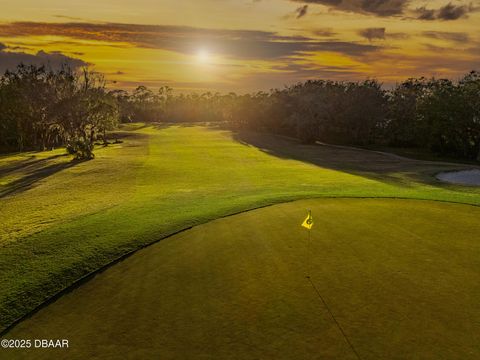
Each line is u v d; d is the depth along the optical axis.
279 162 46.69
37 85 72.94
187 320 9.11
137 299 10.20
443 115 61.56
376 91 92.88
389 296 9.89
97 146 66.88
